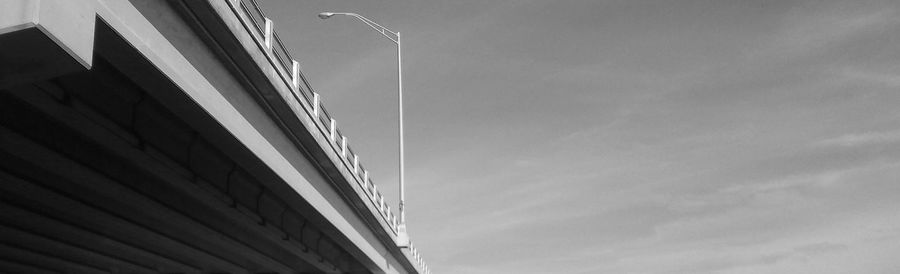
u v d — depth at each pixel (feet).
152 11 47.32
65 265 89.92
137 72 47.37
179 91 50.47
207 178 68.95
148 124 58.34
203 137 64.80
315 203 85.56
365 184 110.63
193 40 53.47
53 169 56.44
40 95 47.06
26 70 35.70
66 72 36.70
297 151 79.05
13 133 50.88
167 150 61.82
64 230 72.64
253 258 100.63
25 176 59.57
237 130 61.00
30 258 84.17
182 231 80.89
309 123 78.23
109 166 61.41
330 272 121.80
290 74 77.05
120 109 54.70
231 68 59.67
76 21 36.32
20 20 33.12
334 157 88.69
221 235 86.63
